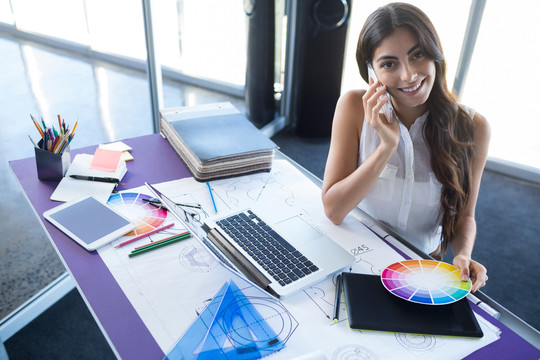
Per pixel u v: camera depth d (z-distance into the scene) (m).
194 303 0.87
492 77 2.80
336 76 2.93
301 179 1.30
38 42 1.78
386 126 1.08
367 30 1.07
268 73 2.97
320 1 2.67
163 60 2.43
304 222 1.10
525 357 0.79
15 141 1.85
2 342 1.45
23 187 1.18
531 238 2.31
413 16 1.01
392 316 0.85
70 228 1.03
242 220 1.07
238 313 0.85
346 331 0.83
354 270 0.97
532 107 2.81
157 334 0.80
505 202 2.58
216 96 2.84
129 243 1.01
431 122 1.17
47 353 1.58
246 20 2.70
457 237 1.23
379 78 1.08
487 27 2.67
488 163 2.87
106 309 0.84
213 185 1.23
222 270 0.96
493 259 2.15
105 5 1.94
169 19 2.36
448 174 1.19
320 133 3.14
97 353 1.60
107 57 2.04
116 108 2.17
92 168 1.23
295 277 0.92
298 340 0.81
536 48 2.68
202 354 0.77
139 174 1.27
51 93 1.91
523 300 1.92
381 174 1.23
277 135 3.17
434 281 0.91
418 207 1.25
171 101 2.59
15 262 1.85
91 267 0.94
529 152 2.87
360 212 1.18
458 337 0.83
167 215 1.11
